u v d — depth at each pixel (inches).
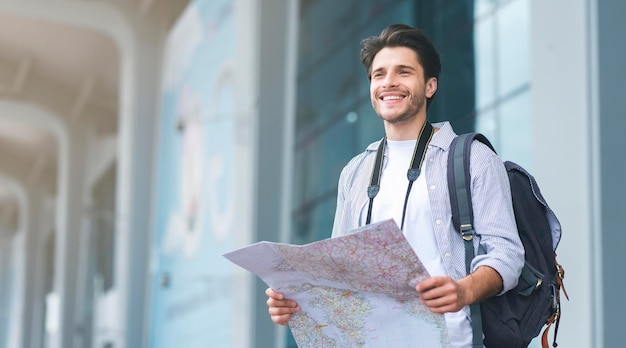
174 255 530.0
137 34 665.0
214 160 469.1
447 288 74.4
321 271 79.1
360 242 74.4
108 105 983.0
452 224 83.4
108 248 1047.0
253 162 418.3
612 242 206.5
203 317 457.1
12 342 1471.5
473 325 79.8
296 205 492.7
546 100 224.5
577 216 211.8
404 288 76.7
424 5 409.7
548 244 85.0
